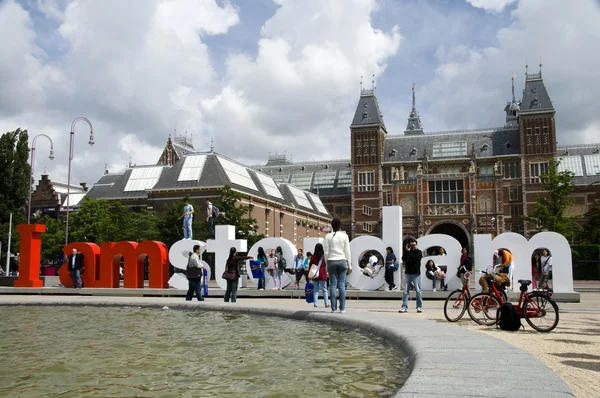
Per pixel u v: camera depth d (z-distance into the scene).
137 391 7.50
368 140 99.06
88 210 62.97
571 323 14.53
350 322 13.21
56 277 35.03
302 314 15.15
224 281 28.02
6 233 65.94
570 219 63.06
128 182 81.00
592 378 7.76
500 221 87.50
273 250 29.80
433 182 90.75
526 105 90.81
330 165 120.81
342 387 7.55
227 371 8.68
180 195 69.56
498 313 13.52
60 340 11.83
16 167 71.31
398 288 25.86
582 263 52.56
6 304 20.22
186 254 28.12
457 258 25.30
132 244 27.83
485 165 93.25
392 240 26.16
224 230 28.20
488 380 6.64
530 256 23.66
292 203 91.25
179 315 16.70
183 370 8.77
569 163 92.69
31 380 8.18
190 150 98.06
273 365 9.10
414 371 7.16
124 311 18.03
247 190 73.19
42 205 94.31
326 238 15.38
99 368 8.97
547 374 6.97
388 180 97.62
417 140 99.81
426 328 11.34
